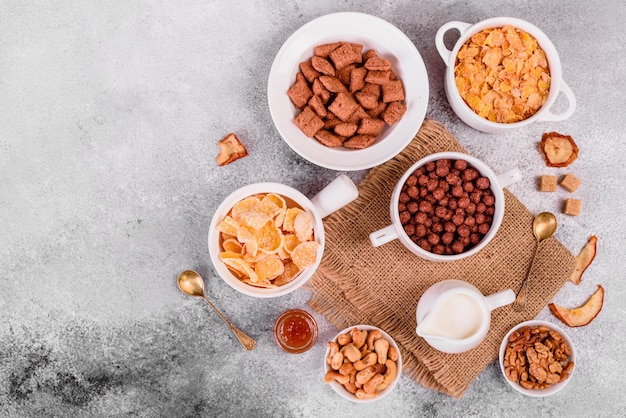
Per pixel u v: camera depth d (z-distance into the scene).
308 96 1.04
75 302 1.11
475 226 1.03
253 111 1.10
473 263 1.08
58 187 1.11
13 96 1.10
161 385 1.11
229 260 1.00
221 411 1.11
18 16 1.10
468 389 1.12
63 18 1.10
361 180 1.11
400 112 1.04
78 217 1.11
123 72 1.10
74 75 1.10
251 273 1.01
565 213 1.11
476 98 1.05
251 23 1.10
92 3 1.09
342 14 1.03
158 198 1.11
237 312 1.11
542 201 1.12
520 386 1.07
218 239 1.03
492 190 1.02
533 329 1.07
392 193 1.06
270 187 1.03
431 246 1.02
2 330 1.11
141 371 1.11
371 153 1.05
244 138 1.11
